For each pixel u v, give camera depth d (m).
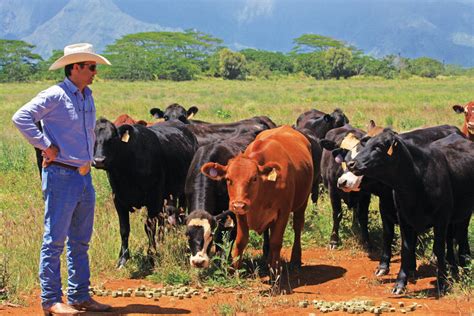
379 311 7.30
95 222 11.08
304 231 11.76
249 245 11.01
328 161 11.62
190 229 7.99
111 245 10.18
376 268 9.84
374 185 9.45
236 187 7.98
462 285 8.49
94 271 9.27
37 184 14.77
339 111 16.36
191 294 8.20
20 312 7.45
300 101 44.81
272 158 8.84
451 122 25.95
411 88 68.25
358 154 8.27
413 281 9.18
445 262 9.01
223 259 8.68
